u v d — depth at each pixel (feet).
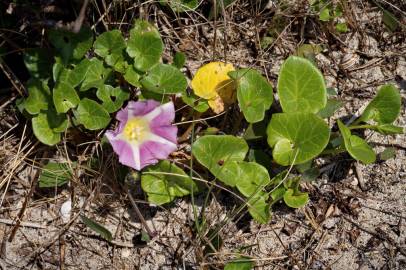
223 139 1.73
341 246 1.82
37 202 1.82
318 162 1.88
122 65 1.80
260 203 1.75
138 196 1.82
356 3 2.04
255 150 1.81
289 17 2.00
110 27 1.89
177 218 1.82
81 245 1.80
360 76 1.99
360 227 1.84
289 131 1.75
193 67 1.94
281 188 1.77
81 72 1.74
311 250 1.82
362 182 1.87
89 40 1.76
